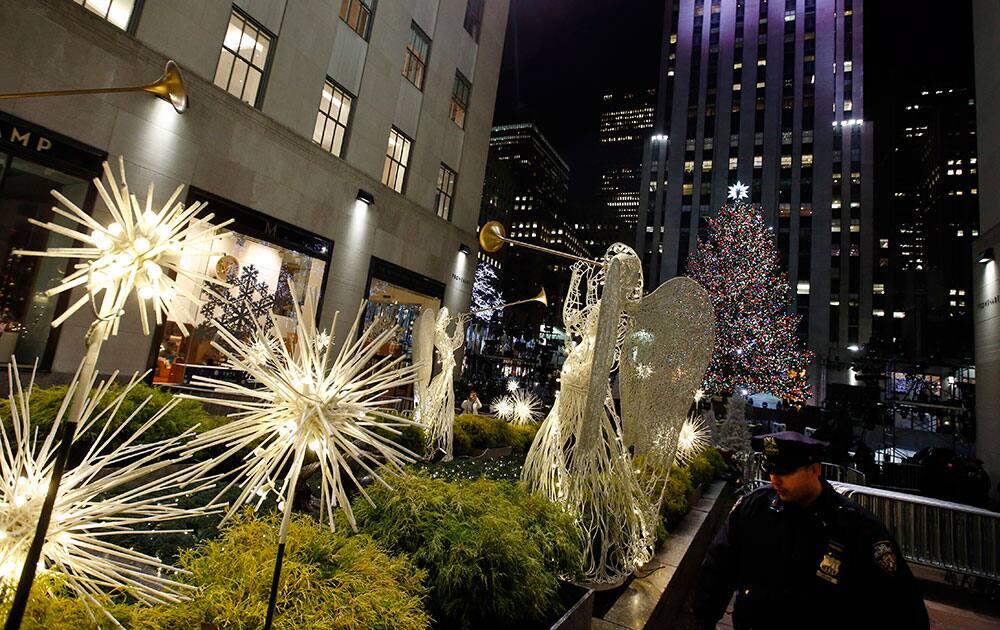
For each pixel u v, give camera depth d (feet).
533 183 465.47
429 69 65.98
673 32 229.04
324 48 50.11
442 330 30.30
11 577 4.40
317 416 4.84
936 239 333.83
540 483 14.58
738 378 108.88
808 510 8.09
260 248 45.06
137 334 34.78
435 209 67.67
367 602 6.86
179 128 37.68
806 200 185.78
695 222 200.54
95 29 33.09
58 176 31.99
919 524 23.00
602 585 12.86
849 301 182.60
